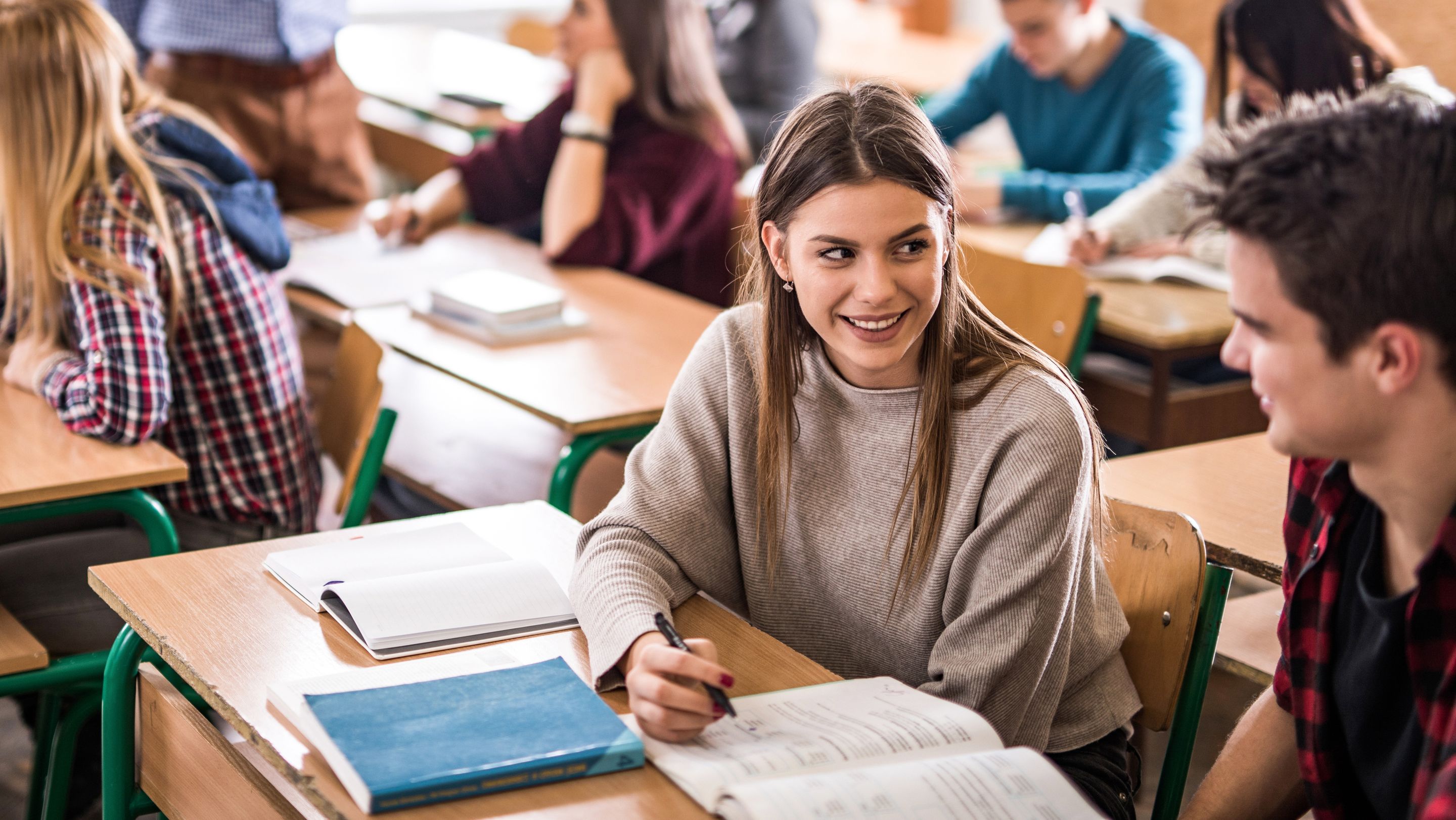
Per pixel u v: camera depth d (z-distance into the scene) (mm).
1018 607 1258
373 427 1996
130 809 1513
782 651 1298
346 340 2182
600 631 1250
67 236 1996
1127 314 2584
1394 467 887
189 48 3594
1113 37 3336
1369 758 1031
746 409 1437
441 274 2959
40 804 1907
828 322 1280
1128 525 1446
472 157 3461
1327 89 2480
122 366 1915
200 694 1220
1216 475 1863
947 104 3674
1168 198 2930
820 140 1245
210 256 2102
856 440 1383
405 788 994
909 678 1388
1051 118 3459
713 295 3217
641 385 2285
